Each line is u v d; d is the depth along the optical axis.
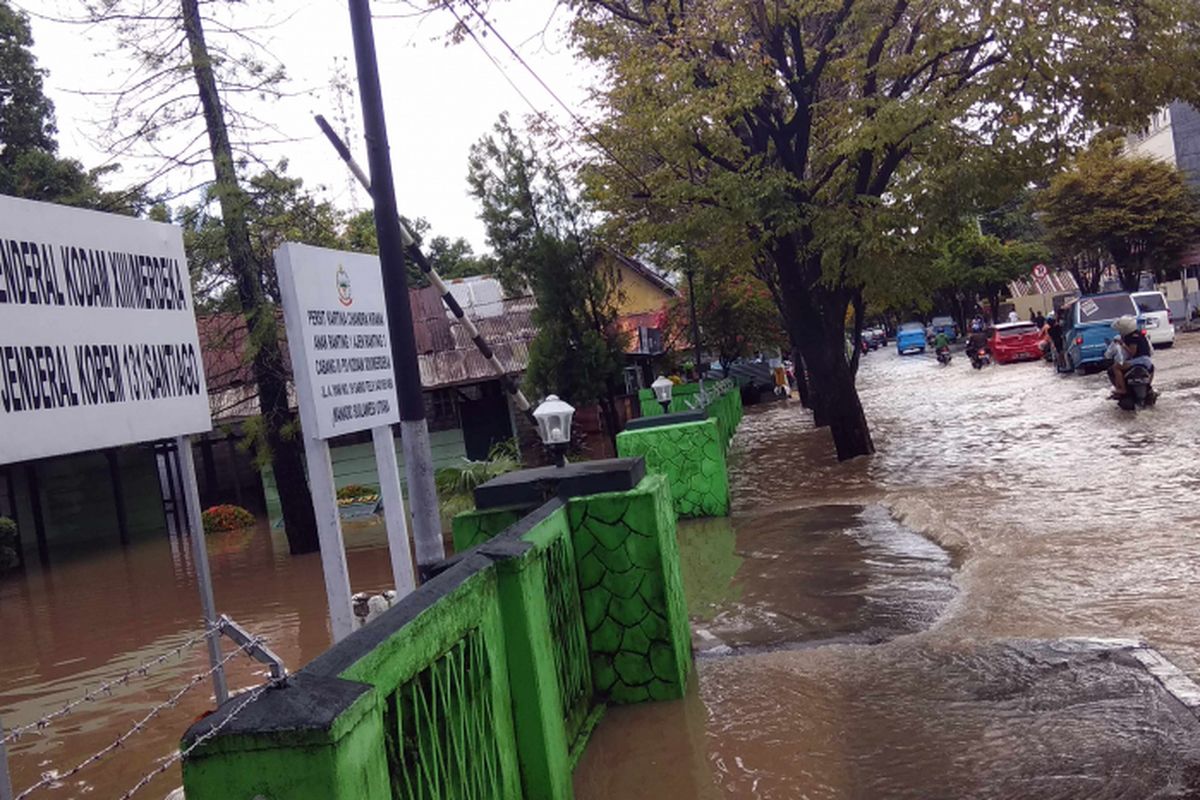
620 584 6.41
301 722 2.59
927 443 18.89
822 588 9.12
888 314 97.12
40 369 3.67
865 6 16.48
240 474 27.14
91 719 8.20
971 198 15.91
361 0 6.72
